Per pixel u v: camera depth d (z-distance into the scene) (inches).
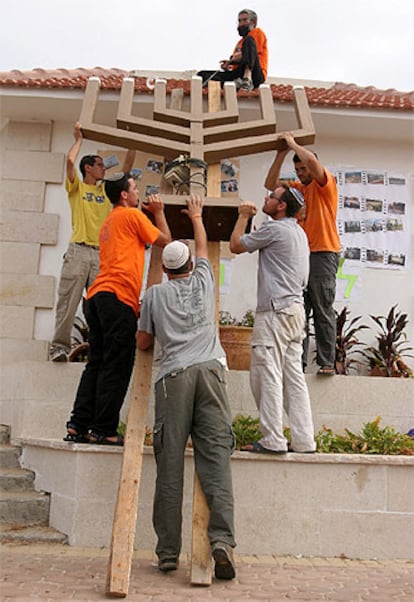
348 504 189.8
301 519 188.1
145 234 193.9
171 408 165.8
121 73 385.4
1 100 298.8
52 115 312.7
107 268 196.9
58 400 242.7
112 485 188.4
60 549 182.1
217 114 214.5
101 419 192.2
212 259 218.1
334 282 242.7
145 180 316.5
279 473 189.3
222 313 300.2
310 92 323.6
